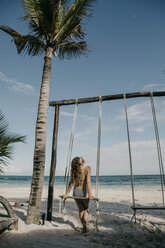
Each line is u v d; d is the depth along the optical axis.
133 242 2.67
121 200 9.35
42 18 4.42
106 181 45.31
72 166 3.50
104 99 4.48
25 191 16.14
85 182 3.38
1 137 3.61
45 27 4.56
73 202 8.02
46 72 4.36
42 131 3.91
